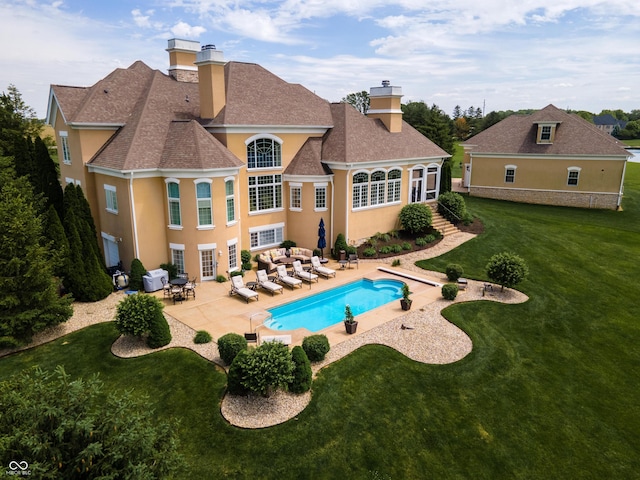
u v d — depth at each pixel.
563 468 11.95
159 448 8.90
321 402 14.20
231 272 25.08
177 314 20.53
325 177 28.84
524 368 16.59
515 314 21.11
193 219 23.73
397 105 34.06
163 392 14.64
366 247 30.88
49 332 18.67
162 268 24.44
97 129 25.88
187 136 24.06
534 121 46.59
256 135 27.20
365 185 30.53
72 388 8.35
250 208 28.05
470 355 17.30
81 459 7.50
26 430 7.50
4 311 17.08
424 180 35.34
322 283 25.11
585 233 34.81
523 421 13.70
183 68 30.41
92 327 19.06
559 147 44.75
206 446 12.30
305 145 30.08
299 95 31.64
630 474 11.79
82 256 21.45
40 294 17.33
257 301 22.22
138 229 23.48
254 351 14.03
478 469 11.82
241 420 13.32
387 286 25.45
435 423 13.46
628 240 33.12
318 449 12.29
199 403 14.08
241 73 29.33
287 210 29.95
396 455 12.19
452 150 81.38
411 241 32.31
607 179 43.09
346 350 17.44
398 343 18.06
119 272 23.59
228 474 11.38
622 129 151.75
